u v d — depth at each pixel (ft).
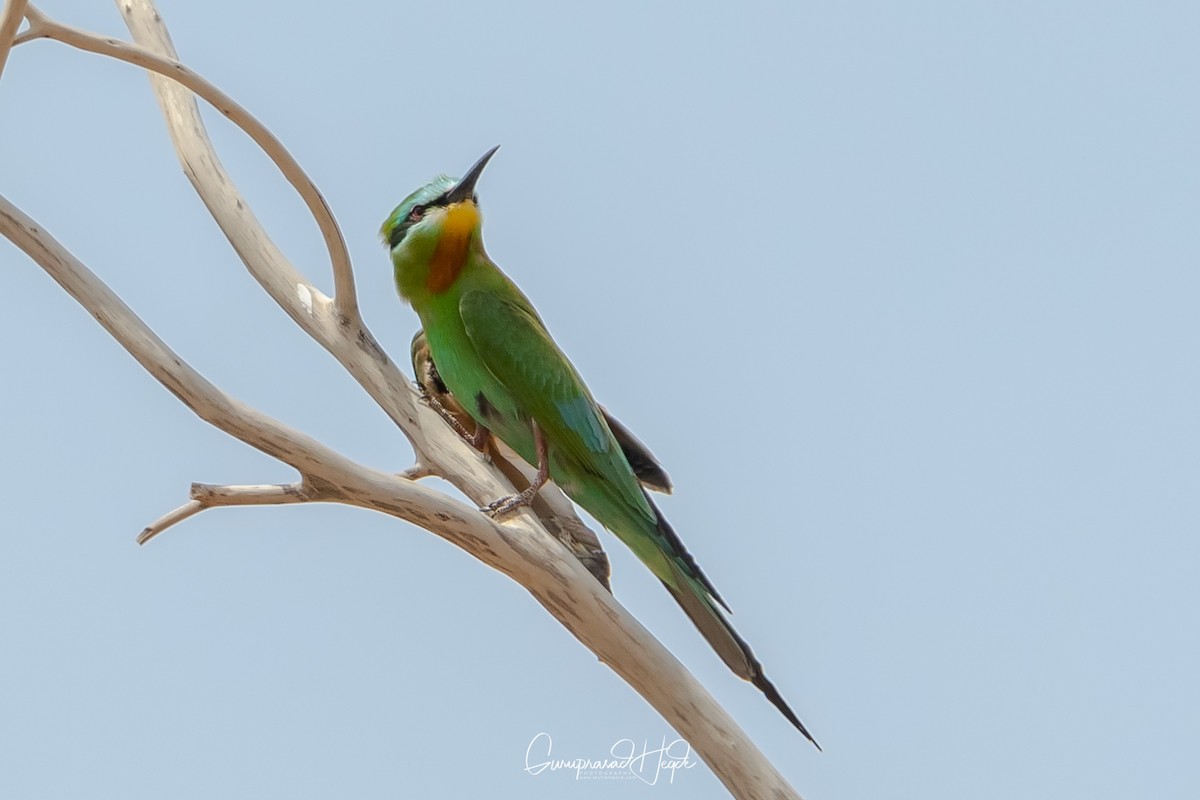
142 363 23.80
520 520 26.35
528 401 28.30
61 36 22.86
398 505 25.04
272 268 27.30
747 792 25.73
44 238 23.67
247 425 24.07
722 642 27.76
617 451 28.53
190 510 25.48
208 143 28.30
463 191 29.37
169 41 28.99
